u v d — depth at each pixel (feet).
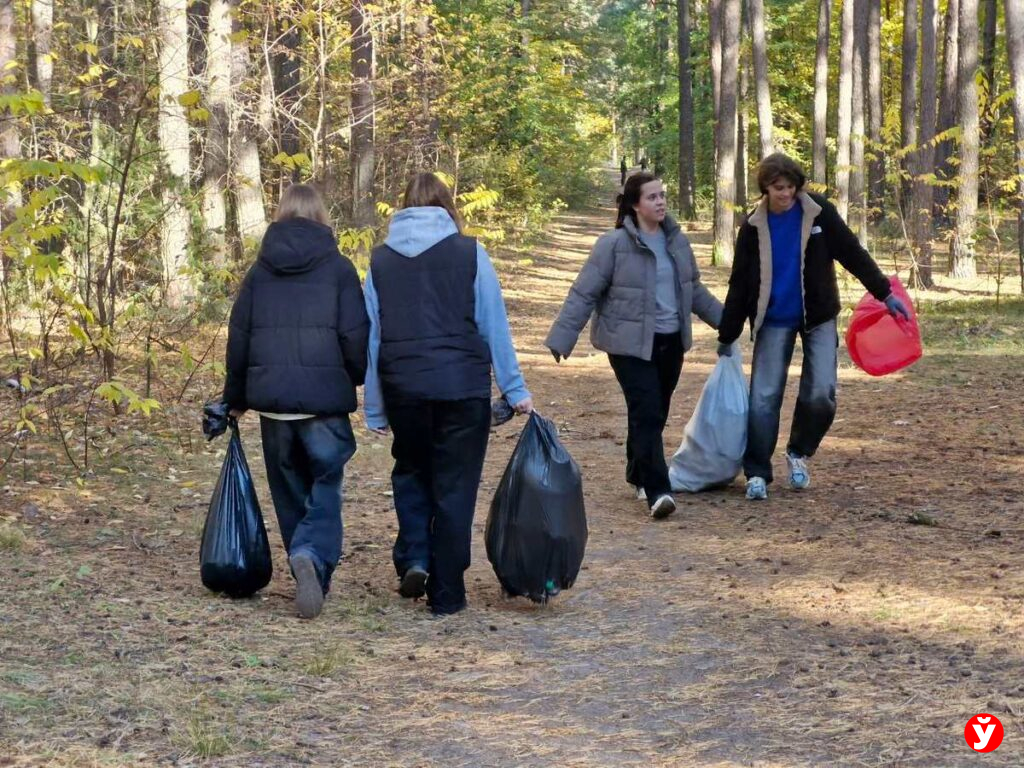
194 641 15.02
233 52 50.21
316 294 16.53
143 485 24.94
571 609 17.25
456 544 16.88
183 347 30.45
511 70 105.70
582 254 111.86
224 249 40.52
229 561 17.01
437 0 94.53
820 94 102.47
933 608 16.34
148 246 38.73
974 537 20.12
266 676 13.87
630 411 22.62
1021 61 59.47
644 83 183.32
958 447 28.19
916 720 12.43
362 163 63.46
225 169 48.08
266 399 16.55
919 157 78.79
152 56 40.88
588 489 25.61
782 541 20.63
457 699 13.51
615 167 346.13
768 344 24.21
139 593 17.15
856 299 59.41
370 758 11.73
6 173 21.35
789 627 15.93
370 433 31.94
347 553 20.40
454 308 16.56
